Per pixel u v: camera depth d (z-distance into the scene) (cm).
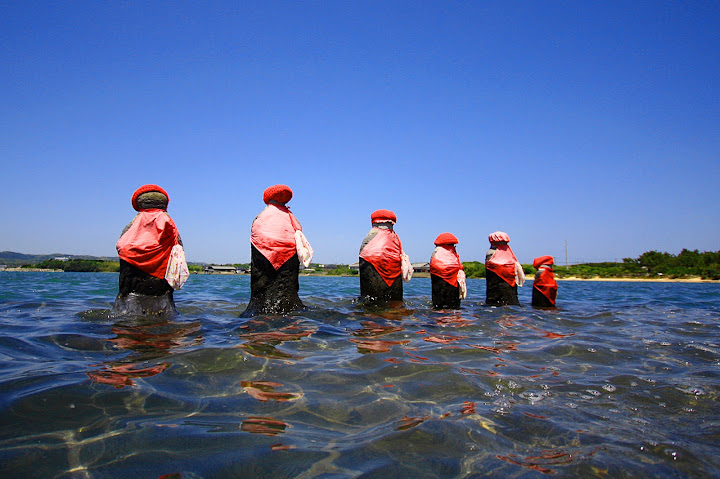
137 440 260
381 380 390
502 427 296
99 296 1180
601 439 282
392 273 1006
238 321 713
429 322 789
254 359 444
